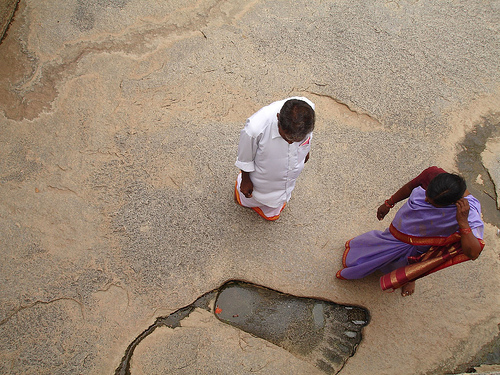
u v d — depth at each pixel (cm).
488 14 446
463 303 296
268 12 425
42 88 359
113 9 404
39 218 306
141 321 279
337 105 381
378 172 348
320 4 436
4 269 287
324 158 350
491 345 284
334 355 278
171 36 399
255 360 271
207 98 371
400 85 395
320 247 313
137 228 309
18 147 332
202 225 314
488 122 383
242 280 299
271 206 291
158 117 357
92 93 361
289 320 289
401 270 250
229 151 347
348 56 407
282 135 223
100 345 270
